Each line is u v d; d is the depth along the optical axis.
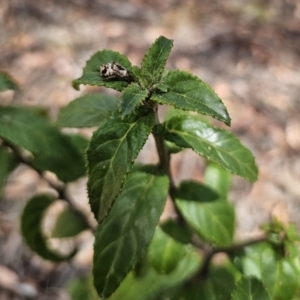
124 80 0.18
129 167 0.17
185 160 0.43
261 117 0.47
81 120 0.22
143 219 0.20
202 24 0.62
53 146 0.24
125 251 0.19
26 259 0.36
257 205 0.40
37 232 0.27
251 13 0.65
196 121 0.20
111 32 0.59
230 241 0.22
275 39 0.59
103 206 0.17
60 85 0.49
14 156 0.25
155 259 0.23
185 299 0.26
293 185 0.42
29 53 0.54
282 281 0.22
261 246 0.23
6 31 0.58
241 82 0.52
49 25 0.59
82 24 0.59
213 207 0.22
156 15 0.63
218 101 0.17
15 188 0.40
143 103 0.18
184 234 0.24
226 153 0.20
